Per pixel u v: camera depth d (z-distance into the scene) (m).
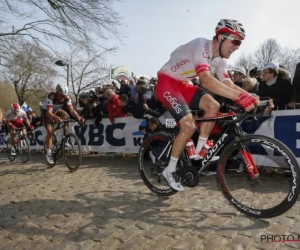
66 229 2.14
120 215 2.35
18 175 4.60
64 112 4.95
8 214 2.57
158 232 2.00
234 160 2.64
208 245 1.78
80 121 4.79
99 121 6.02
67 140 4.71
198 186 3.17
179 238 1.89
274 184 3.15
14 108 6.24
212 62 2.42
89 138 6.30
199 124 2.54
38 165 5.53
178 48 2.48
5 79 9.03
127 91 7.24
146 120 5.00
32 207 2.72
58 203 2.79
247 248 1.72
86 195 3.02
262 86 4.05
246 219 2.14
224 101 3.34
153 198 2.78
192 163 2.53
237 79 4.67
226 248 1.73
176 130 2.64
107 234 2.01
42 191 3.34
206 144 2.41
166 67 2.50
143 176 2.93
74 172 4.50
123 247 1.81
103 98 6.90
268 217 2.05
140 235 1.97
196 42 2.30
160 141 2.85
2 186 3.81
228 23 2.15
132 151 5.54
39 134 7.95
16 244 1.95
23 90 20.92
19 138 6.31
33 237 2.04
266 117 3.65
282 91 3.84
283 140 3.52
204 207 2.45
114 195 2.96
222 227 2.02
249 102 2.02
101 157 6.02
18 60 8.41
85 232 2.06
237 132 2.20
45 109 4.89
